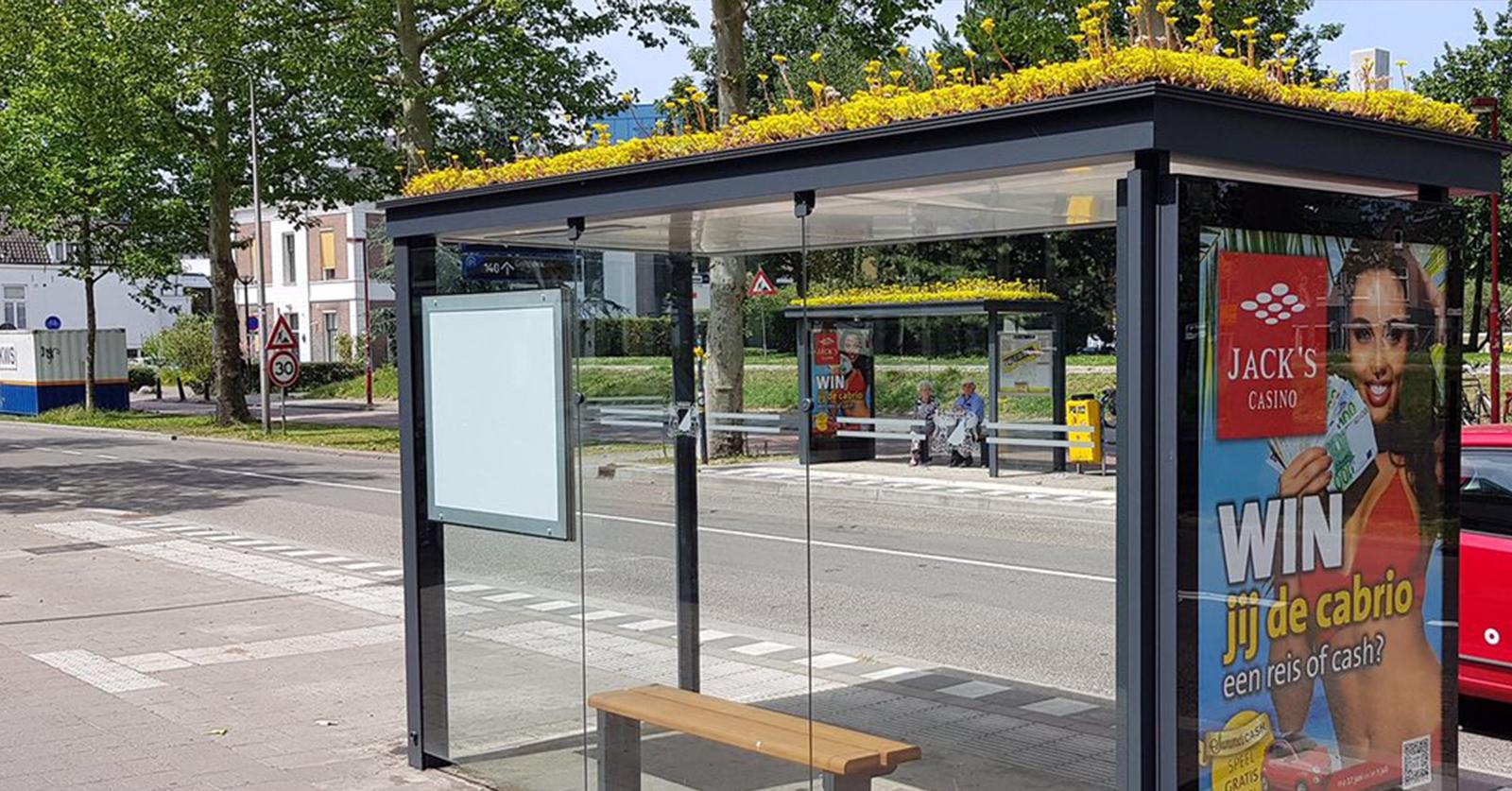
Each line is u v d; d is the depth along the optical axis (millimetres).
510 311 5512
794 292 6027
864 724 5781
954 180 4070
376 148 29078
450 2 23359
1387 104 4020
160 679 7777
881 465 5828
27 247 65500
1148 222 3512
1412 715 4234
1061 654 5715
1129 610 3559
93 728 6699
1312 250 3865
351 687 7578
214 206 31812
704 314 6328
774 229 5582
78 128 31469
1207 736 3639
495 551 5828
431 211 5887
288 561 12562
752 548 6516
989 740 5543
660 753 5648
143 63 27000
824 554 8062
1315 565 3920
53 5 28016
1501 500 6332
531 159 5656
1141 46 3902
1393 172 3982
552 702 5949
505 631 5898
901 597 7719
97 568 12188
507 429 5562
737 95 18406
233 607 10188
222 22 25578
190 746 6367
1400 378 4160
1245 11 15781
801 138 4328
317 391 51625
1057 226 4855
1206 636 3629
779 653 6703
